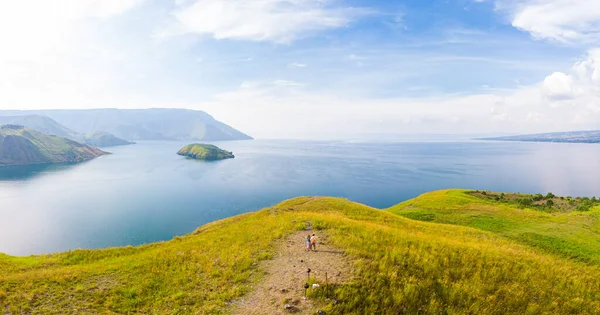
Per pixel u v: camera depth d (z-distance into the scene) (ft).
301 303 56.95
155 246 128.98
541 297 66.85
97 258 116.78
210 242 106.63
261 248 91.09
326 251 83.71
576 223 161.68
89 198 574.97
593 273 90.94
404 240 92.99
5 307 61.21
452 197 245.04
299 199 223.92
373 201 544.62
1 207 504.84
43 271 92.68
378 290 60.85
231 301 61.77
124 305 63.26
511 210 201.36
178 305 61.77
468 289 64.54
